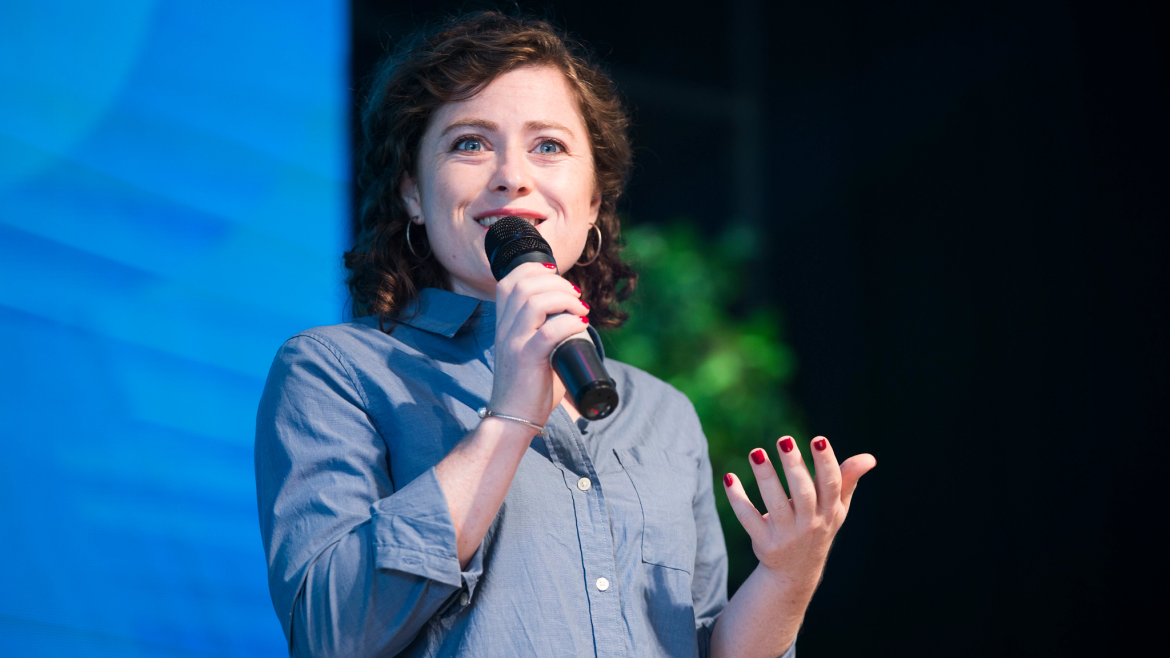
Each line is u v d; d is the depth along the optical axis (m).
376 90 3.66
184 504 7.01
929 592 11.91
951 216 12.10
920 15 12.15
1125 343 11.56
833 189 12.02
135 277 7.13
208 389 7.21
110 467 6.86
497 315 2.62
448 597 2.51
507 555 2.67
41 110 7.04
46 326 6.84
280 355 3.01
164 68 7.42
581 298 3.94
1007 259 11.89
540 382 2.53
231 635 6.98
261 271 7.48
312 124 7.78
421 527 2.41
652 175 11.13
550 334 2.51
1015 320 11.87
